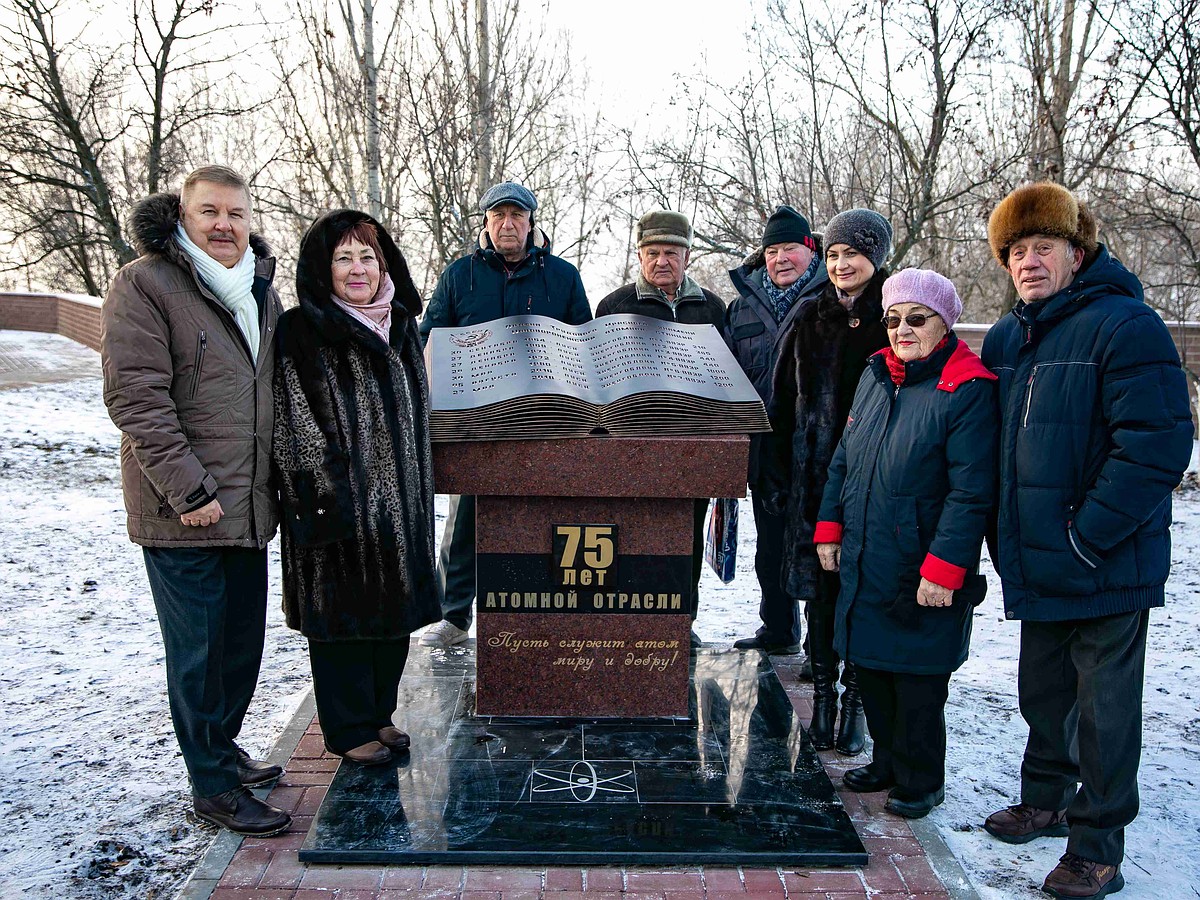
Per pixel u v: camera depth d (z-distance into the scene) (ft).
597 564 11.30
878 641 9.78
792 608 14.55
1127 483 8.20
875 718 10.29
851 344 11.43
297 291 9.55
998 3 32.01
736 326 13.99
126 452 9.07
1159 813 10.32
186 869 8.95
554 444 10.67
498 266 14.49
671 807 9.67
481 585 11.35
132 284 8.79
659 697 11.62
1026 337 9.11
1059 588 8.63
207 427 9.11
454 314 14.64
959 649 9.63
